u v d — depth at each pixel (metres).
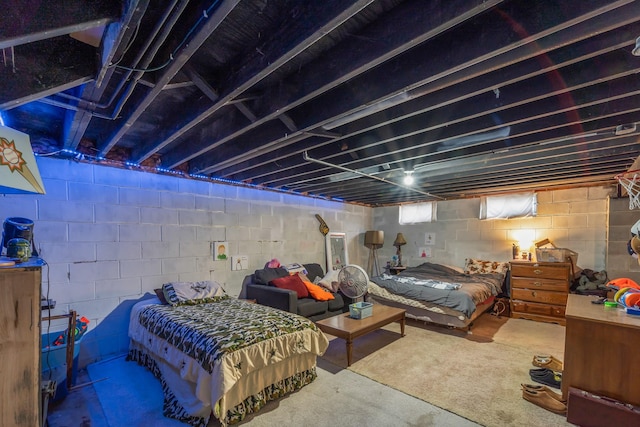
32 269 1.39
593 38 1.33
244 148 2.82
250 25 1.37
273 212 4.94
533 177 4.09
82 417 2.17
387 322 3.53
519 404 2.34
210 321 2.56
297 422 2.12
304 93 1.70
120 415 2.20
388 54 1.33
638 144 2.69
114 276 3.26
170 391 2.34
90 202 3.12
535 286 4.57
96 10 1.10
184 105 2.14
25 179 1.51
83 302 3.05
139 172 3.47
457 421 2.14
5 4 1.02
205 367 2.05
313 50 1.56
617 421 1.95
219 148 3.22
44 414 1.80
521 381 2.70
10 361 1.32
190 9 1.22
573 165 3.38
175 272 3.74
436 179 4.19
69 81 1.49
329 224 6.03
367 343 3.66
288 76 1.79
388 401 2.39
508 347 3.51
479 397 2.45
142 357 2.95
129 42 1.28
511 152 2.95
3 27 1.01
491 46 1.29
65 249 2.96
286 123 2.19
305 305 4.04
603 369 2.12
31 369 1.36
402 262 6.52
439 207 6.05
